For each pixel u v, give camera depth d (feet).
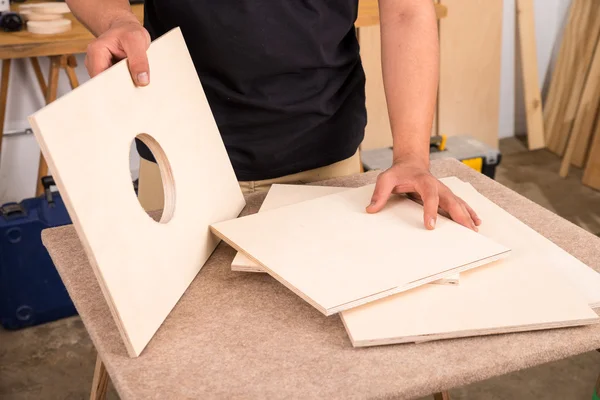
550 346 2.18
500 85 10.09
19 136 7.74
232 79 3.32
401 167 2.94
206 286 2.57
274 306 2.44
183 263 2.53
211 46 3.22
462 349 2.17
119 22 2.71
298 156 3.56
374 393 1.99
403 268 2.42
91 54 2.46
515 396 5.78
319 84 3.41
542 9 9.98
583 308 2.30
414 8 3.25
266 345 2.22
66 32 6.31
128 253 2.20
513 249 2.68
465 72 9.29
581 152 9.50
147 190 3.79
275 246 2.59
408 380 2.04
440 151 7.82
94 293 2.51
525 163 9.82
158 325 2.28
